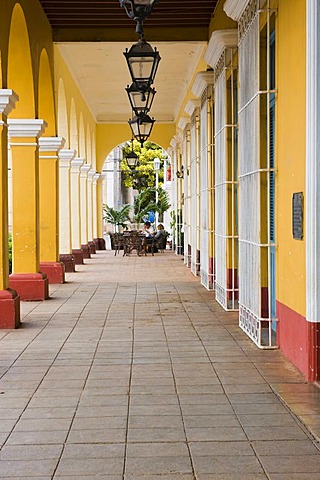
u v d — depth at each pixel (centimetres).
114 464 451
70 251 1883
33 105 1210
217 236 1227
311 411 557
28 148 1227
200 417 548
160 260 2362
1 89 933
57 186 1523
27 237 1262
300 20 660
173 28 1502
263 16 833
